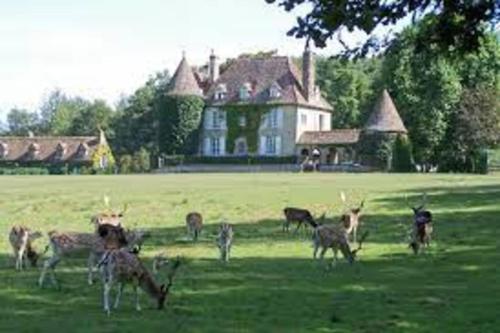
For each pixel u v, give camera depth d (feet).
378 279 65.21
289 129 368.68
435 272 68.69
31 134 582.76
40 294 58.39
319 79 444.96
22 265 73.51
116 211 129.08
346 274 67.92
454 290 59.93
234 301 55.83
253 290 60.13
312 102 379.55
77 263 74.64
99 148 432.25
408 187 169.37
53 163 435.53
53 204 139.85
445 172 301.84
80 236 62.59
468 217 112.88
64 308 53.16
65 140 446.19
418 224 81.92
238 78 384.47
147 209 132.46
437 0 35.22
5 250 85.56
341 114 436.35
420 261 75.31
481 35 36.40
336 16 34.17
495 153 304.09
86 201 143.95
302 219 104.01
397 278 65.67
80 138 444.96
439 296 57.57
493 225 102.94
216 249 86.07
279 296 57.67
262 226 109.81
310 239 95.14
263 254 81.56
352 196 148.77
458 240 89.66
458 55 37.88
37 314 51.29
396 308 53.31
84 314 51.31
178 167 368.89
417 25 37.24
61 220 117.91
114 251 52.29
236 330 46.65
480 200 137.18
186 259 77.36
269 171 336.70
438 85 324.19
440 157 327.67
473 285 61.98
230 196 150.51
